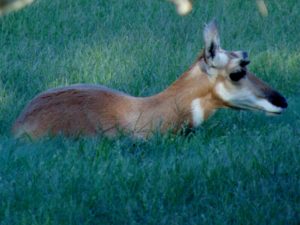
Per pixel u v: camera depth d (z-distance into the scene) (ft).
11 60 115.85
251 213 60.49
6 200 61.93
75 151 72.64
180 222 59.72
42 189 63.57
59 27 131.03
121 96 80.64
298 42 130.82
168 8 140.77
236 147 75.36
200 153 72.79
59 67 113.09
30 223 58.03
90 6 140.15
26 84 106.22
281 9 144.97
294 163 71.20
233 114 89.20
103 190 63.41
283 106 80.43
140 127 78.95
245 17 139.95
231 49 125.49
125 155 74.54
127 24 133.39
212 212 61.11
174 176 66.44
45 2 137.69
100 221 60.44
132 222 59.36
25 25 129.90
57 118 78.84
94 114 79.05
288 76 111.14
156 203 61.98
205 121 81.76
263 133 82.48
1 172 68.23
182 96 79.66
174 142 77.00
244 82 79.56
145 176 66.49
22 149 74.59
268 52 119.75
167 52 121.29
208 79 79.41
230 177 67.05
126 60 116.37
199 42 128.16
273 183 67.10
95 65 113.29
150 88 104.58
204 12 139.95
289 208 61.46
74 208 60.29
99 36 127.95
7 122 88.63
